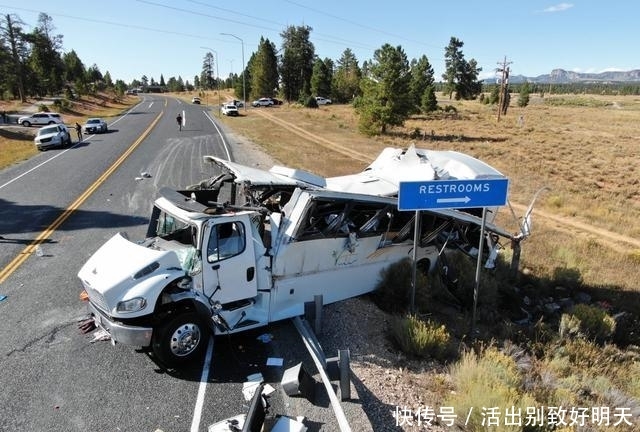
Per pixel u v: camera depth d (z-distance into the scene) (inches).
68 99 3383.4
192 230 279.3
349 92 4269.2
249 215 294.7
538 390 272.2
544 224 707.4
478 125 2303.2
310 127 2009.1
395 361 297.7
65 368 271.3
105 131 1684.3
